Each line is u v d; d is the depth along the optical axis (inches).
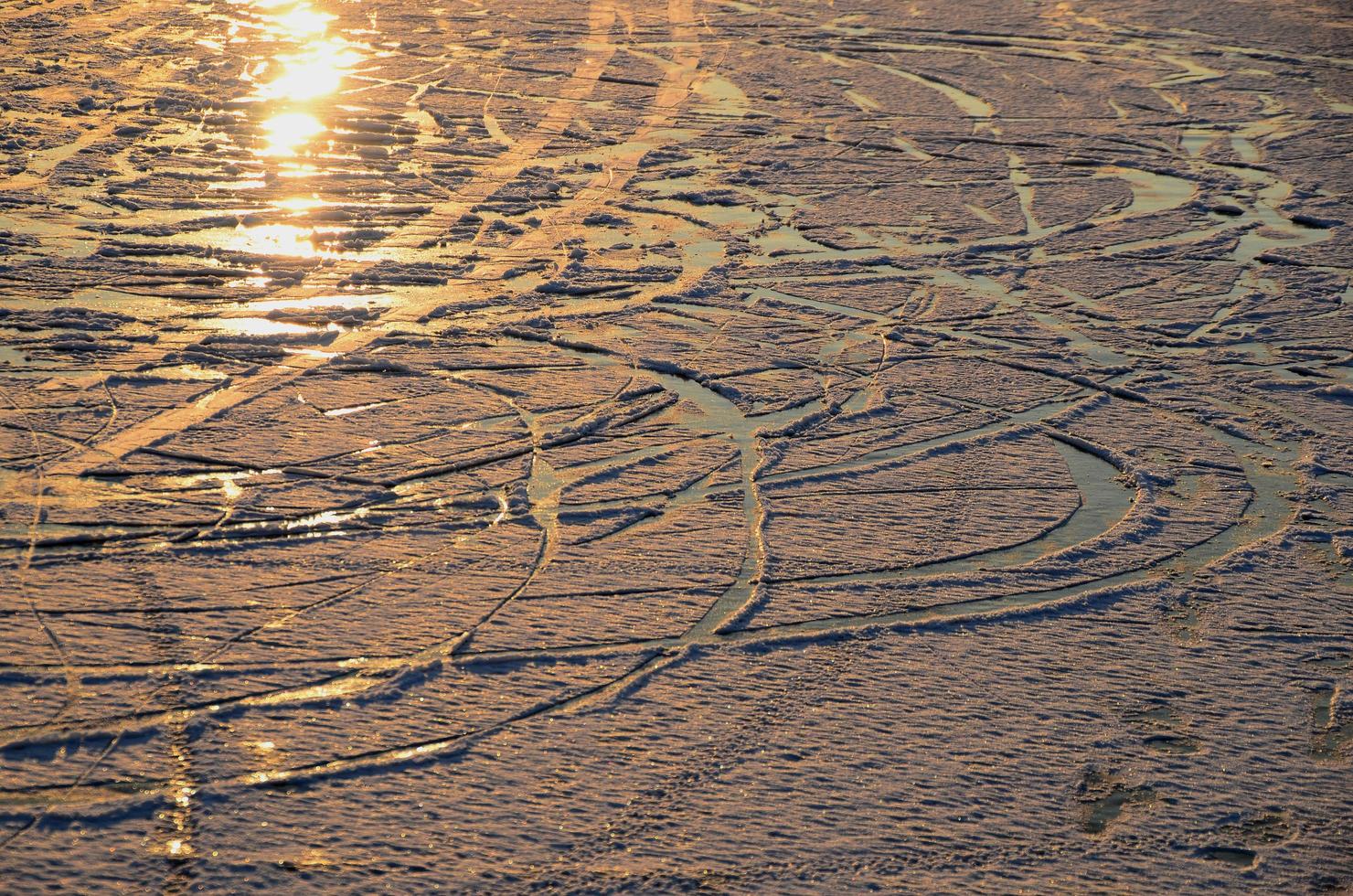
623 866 144.0
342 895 138.8
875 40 550.3
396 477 221.3
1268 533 214.2
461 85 475.5
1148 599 195.2
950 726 166.9
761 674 175.9
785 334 288.7
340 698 167.6
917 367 273.9
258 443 230.1
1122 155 418.0
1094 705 171.6
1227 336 291.4
